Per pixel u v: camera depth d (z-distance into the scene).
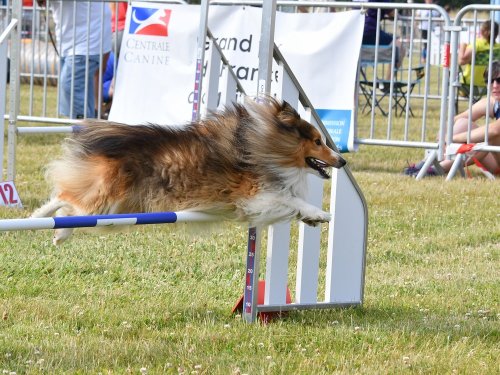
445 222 9.99
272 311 6.38
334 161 6.41
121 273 7.56
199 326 6.13
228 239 8.90
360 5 12.41
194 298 6.93
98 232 7.01
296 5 12.73
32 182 11.21
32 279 7.25
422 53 23.34
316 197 6.68
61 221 5.42
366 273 7.91
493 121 13.24
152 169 6.29
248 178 6.22
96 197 6.38
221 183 6.17
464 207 10.70
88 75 14.37
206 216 6.14
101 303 6.61
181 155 6.24
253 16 12.29
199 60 8.37
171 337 5.83
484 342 6.02
